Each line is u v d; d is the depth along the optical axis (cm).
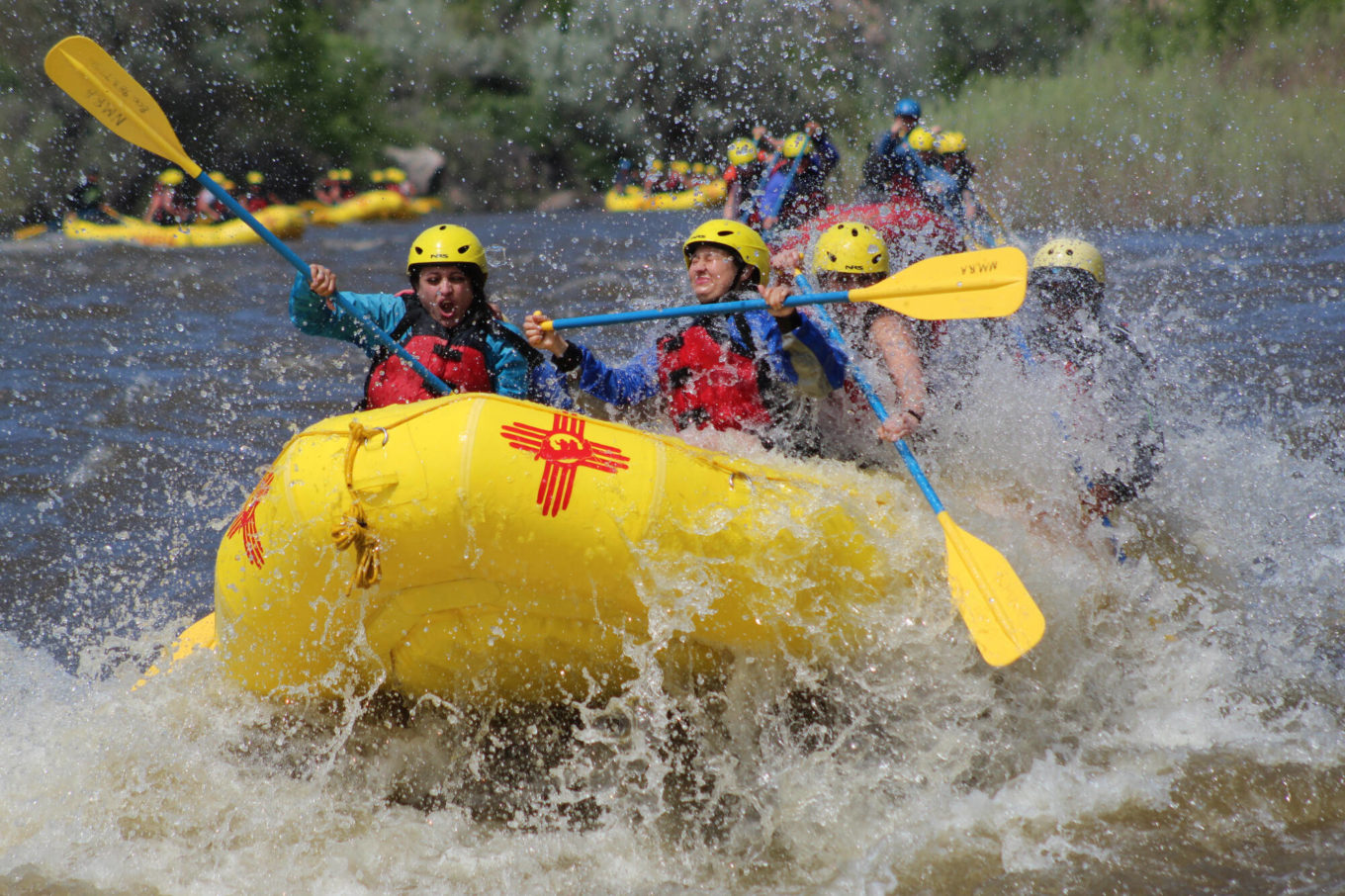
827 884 896
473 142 8762
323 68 8250
